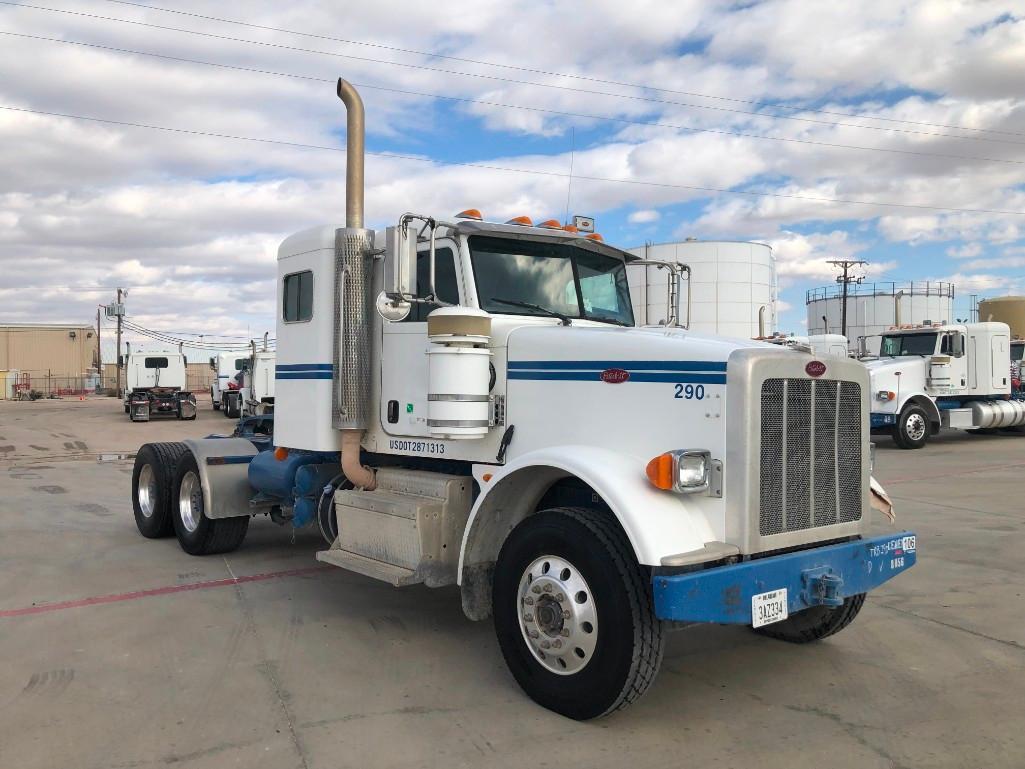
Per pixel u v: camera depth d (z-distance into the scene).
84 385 68.31
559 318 5.09
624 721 3.81
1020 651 4.77
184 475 7.46
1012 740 3.61
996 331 18.66
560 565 3.87
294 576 6.57
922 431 17.48
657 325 5.86
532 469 4.25
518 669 4.06
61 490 11.73
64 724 3.74
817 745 3.56
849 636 5.07
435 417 4.54
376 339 5.50
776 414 3.82
